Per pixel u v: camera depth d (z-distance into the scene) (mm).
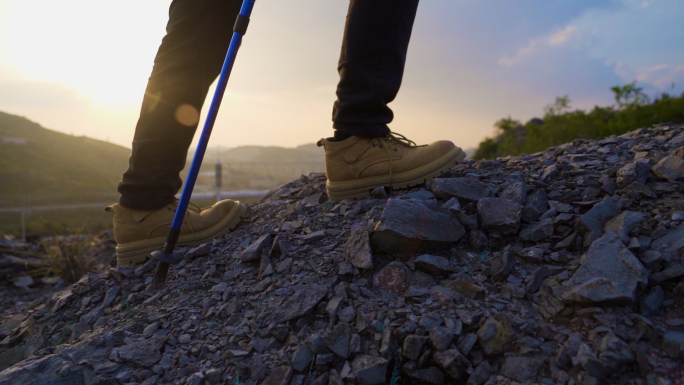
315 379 1218
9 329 2043
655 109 8719
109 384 1291
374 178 2033
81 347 1438
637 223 1422
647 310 1171
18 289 4238
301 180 2744
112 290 1919
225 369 1299
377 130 1986
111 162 111812
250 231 2121
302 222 1993
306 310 1406
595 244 1363
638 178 1670
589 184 1798
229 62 1695
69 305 1952
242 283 1698
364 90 1930
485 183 1985
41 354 1481
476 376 1124
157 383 1290
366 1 1826
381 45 1874
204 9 1886
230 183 123750
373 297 1447
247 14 1706
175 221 1667
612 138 2342
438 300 1378
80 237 5602
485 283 1430
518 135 19078
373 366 1181
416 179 1987
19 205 56312
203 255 2002
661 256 1276
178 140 2006
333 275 1577
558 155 2301
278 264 1727
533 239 1554
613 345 1061
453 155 2002
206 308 1605
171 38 1924
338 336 1299
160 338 1474
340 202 2072
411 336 1212
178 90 1926
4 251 5387
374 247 1646
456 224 1659
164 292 1787
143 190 2039
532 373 1088
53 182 78312
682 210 1436
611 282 1198
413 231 1594
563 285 1300
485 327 1214
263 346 1350
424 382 1169
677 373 995
